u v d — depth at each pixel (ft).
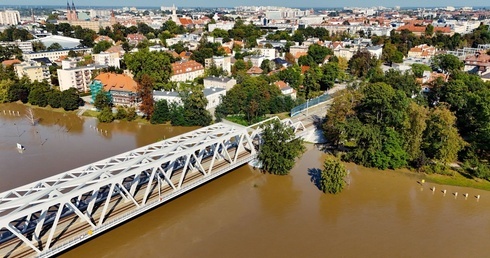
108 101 439.22
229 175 272.51
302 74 563.48
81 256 183.11
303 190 250.16
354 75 605.73
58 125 395.34
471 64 574.15
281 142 269.44
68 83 510.58
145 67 509.76
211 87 483.92
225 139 245.45
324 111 417.08
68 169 280.51
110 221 183.32
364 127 286.25
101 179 189.26
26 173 274.16
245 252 185.68
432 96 392.88
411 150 281.95
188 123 387.55
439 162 280.92
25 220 187.62
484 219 216.13
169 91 453.17
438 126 274.98
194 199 238.27
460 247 190.19
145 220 214.07
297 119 389.60
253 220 214.07
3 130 378.53
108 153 313.32
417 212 222.69
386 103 303.89
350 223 210.79
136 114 414.41
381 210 224.74
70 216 191.72
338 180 241.76
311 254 184.03
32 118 397.80
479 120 306.14
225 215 219.82
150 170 238.89
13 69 570.87
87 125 394.52
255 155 274.16
